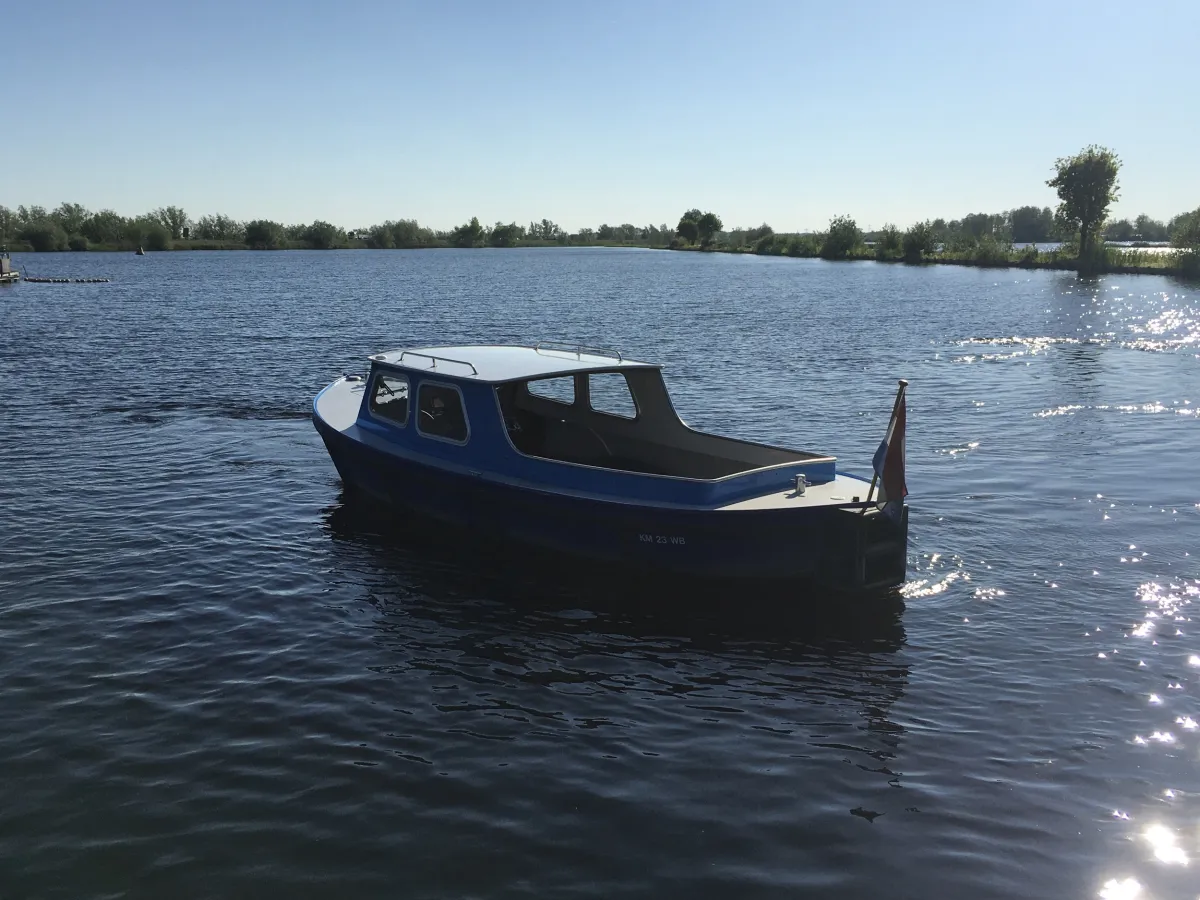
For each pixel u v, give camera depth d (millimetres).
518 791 7852
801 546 11367
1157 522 14391
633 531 12117
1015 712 9102
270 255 197125
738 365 32094
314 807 7605
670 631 11039
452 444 13930
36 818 7422
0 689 9398
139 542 13688
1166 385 27156
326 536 14117
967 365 31938
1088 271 97312
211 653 10305
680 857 7016
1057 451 18953
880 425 22125
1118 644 10469
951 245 137375
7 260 84562
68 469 17547
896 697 9445
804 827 7367
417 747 8516
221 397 25156
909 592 12000
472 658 10328
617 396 17766
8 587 11922
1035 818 7461
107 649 10336
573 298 66750
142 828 7324
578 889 6676
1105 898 6594
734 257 178375
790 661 10266
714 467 13672
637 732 8812
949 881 6750
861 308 56375
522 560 13258
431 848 7109
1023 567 12711
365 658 10273
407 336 41125
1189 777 7977
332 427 15594
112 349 35406
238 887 6680
